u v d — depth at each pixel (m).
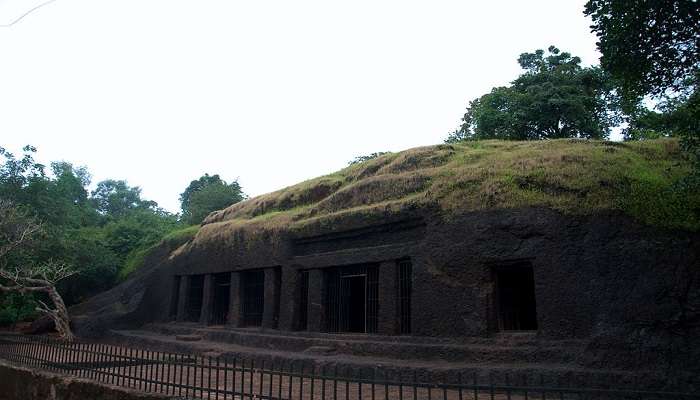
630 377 8.35
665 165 11.23
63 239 25.30
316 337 14.31
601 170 10.82
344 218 14.48
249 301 18.41
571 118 25.69
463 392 9.03
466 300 11.24
